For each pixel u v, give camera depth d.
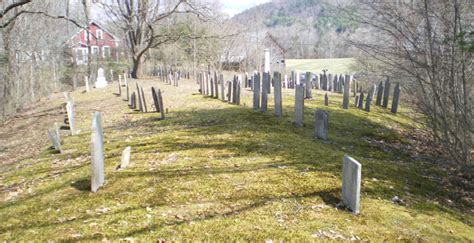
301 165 6.32
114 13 30.02
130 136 9.30
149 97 16.92
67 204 4.95
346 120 10.97
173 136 8.70
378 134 9.76
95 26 46.03
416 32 8.10
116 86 25.02
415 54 8.12
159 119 11.37
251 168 6.18
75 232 4.05
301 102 9.37
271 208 4.65
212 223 4.23
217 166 6.35
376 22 10.30
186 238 3.89
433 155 8.23
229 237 3.92
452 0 6.97
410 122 11.89
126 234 3.98
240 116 10.55
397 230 4.23
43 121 15.43
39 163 7.80
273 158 6.73
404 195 5.44
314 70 38.59
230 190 5.25
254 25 50.59
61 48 41.22
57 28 39.59
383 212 4.68
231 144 7.69
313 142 7.98
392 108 13.21
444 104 7.34
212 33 36.16
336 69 38.66
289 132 8.71
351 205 4.66
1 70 26.05
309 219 4.38
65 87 36.56
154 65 36.88
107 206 4.80
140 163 6.69
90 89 25.47
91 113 14.45
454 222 4.71
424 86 8.67
